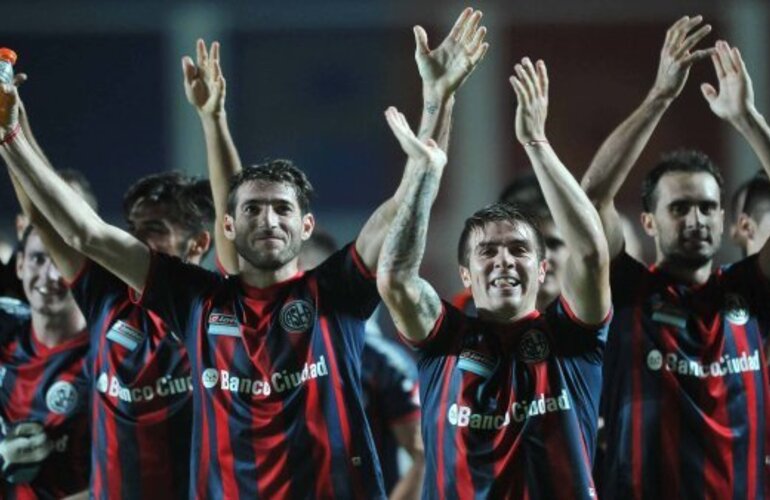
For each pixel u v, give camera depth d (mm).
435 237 45000
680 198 20172
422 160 17875
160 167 44688
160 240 21344
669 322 20000
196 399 18750
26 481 21344
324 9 45094
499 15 45812
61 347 21656
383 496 18609
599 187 19875
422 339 18500
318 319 18656
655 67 45688
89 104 44625
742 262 20422
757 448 19875
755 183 22359
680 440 19641
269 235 18469
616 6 45812
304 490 18203
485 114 45875
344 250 19031
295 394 18344
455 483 18156
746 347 20016
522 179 24156
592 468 19641
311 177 45031
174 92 44719
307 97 45094
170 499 20156
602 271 18062
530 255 18438
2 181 39594
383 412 24391
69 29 44562
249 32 45031
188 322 18969
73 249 20156
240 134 45062
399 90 45094
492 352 18469
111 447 20156
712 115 44719
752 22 45188
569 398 18297
